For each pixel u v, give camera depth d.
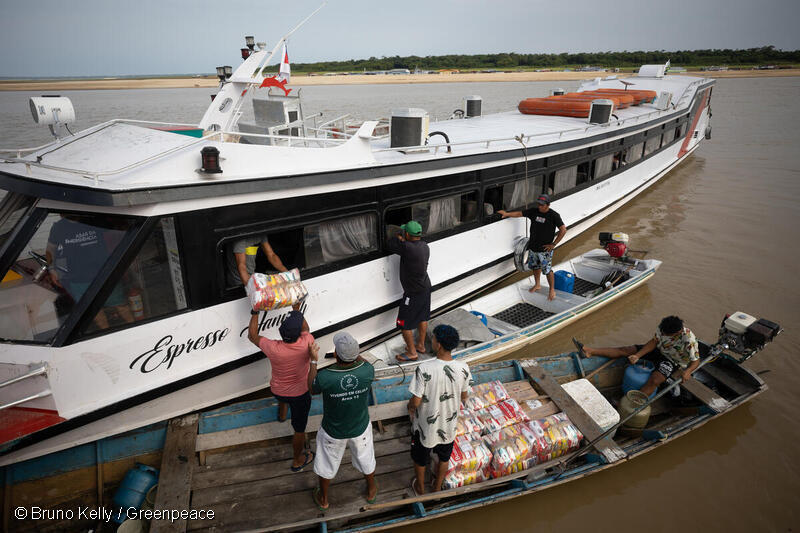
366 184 5.56
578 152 9.46
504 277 8.54
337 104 38.38
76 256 3.96
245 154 4.53
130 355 4.19
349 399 3.50
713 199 14.12
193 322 4.48
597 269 8.96
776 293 8.57
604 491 4.73
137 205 3.91
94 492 4.36
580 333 7.47
